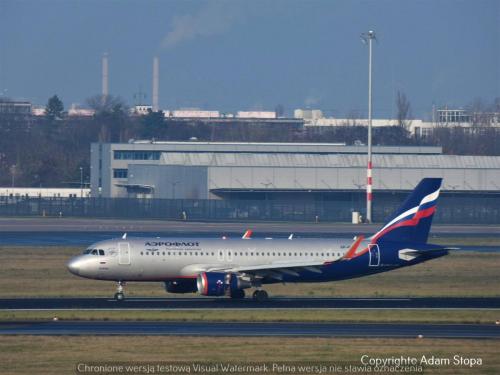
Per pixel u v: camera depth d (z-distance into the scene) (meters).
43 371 149.88
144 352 164.38
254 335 184.25
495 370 155.62
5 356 160.12
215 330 190.25
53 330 188.50
